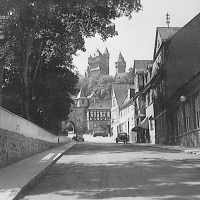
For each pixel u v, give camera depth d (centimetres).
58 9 1678
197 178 947
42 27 2091
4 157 1302
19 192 770
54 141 3359
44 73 2969
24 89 2523
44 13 1689
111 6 1677
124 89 7856
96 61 17450
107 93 13388
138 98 4766
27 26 2030
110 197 726
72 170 1246
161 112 3525
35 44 2508
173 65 3055
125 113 6419
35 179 1004
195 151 1944
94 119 10931
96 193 780
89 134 10512
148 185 857
